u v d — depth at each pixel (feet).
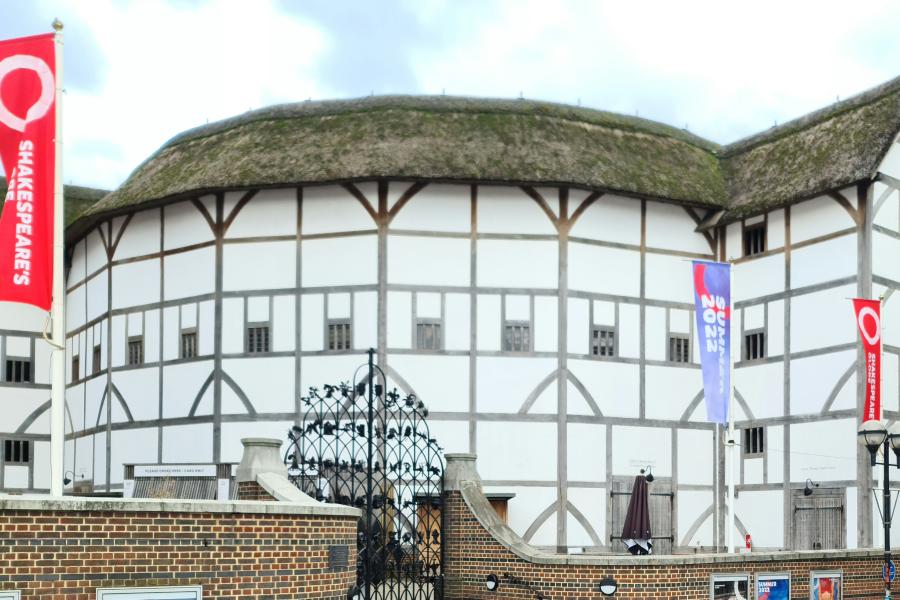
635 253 73.20
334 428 48.83
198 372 71.36
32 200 34.40
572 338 70.23
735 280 74.79
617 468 70.38
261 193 71.00
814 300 69.15
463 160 68.85
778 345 71.26
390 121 72.08
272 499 43.24
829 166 68.85
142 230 76.23
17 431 89.20
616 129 76.28
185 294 72.79
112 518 30.45
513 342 69.46
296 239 70.08
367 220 69.15
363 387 48.85
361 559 47.06
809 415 68.54
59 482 33.47
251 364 69.77
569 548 67.97
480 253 69.72
